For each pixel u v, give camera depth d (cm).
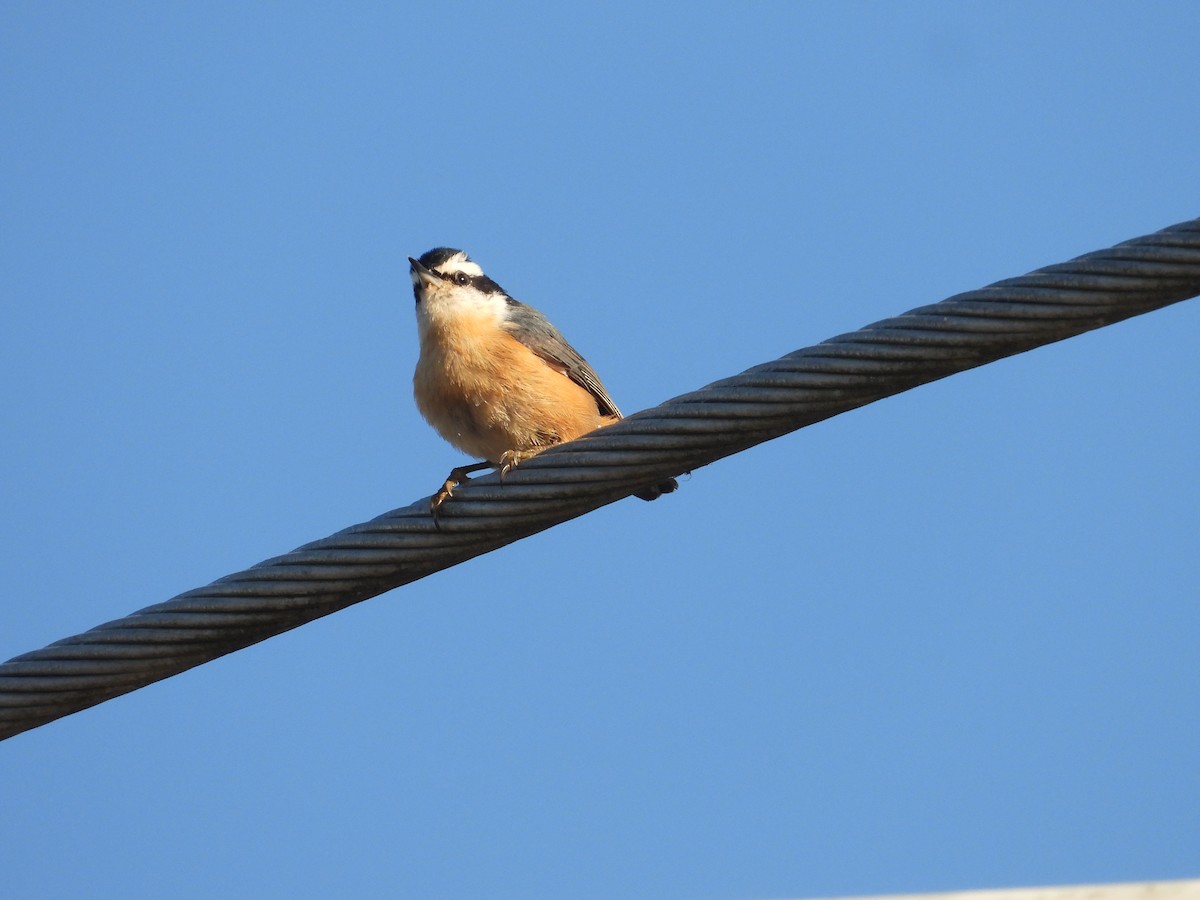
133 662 980
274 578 995
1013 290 927
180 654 991
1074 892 938
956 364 947
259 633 1005
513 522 998
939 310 941
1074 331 934
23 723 978
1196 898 921
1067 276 916
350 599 1012
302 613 1005
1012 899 916
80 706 986
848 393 958
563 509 999
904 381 958
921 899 930
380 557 1000
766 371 967
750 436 979
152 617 985
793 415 966
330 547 1001
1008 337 931
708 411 970
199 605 988
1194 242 892
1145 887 926
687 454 981
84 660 973
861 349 948
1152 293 908
